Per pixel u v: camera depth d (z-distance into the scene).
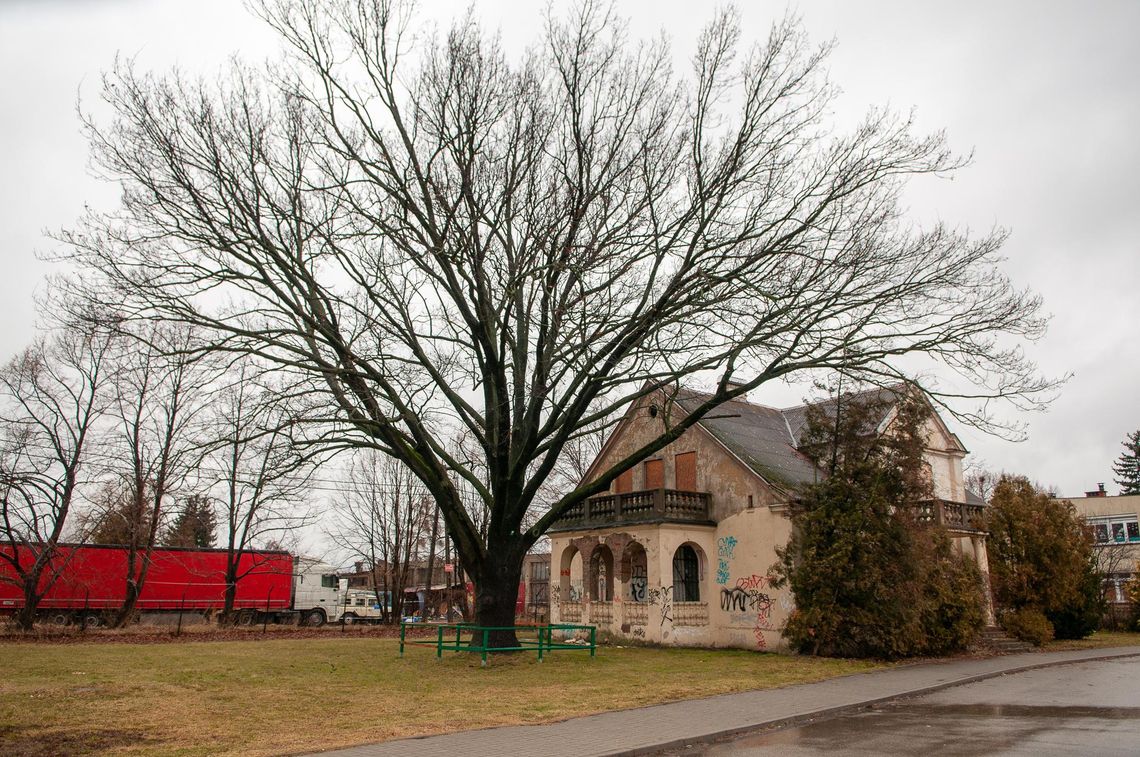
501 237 19.95
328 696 14.01
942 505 29.50
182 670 17.36
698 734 10.60
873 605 22.11
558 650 23.64
